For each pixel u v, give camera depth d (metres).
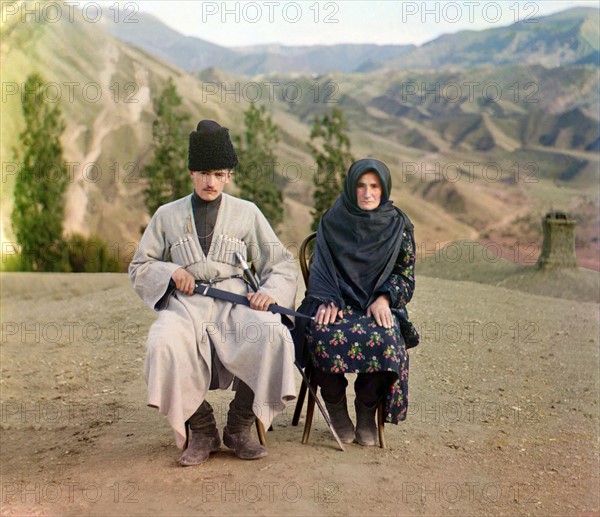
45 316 8.20
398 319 4.09
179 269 3.82
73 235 14.22
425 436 4.38
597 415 4.91
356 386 4.07
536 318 7.57
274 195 14.52
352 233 4.02
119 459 3.96
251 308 3.80
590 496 3.67
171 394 3.53
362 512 3.28
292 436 4.20
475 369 5.88
